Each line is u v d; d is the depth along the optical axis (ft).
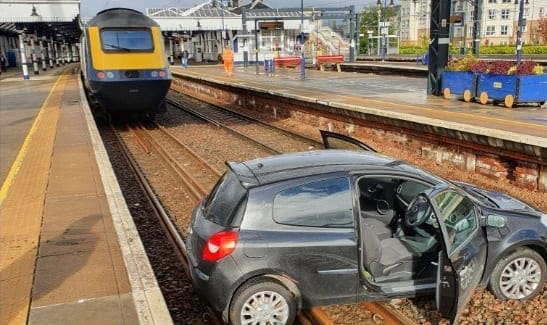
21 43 129.39
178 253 24.34
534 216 19.39
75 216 25.20
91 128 52.19
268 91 72.28
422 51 236.63
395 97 61.00
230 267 16.20
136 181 39.09
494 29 272.31
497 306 18.66
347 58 203.00
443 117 42.96
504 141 33.73
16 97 85.25
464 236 16.76
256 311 16.58
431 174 18.89
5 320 15.65
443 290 15.52
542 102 49.73
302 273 16.71
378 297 17.49
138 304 16.38
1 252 20.92
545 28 240.32
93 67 59.06
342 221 17.15
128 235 22.38
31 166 36.35
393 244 19.29
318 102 57.77
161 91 61.87
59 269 19.11
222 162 44.04
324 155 19.49
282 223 16.76
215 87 102.12
